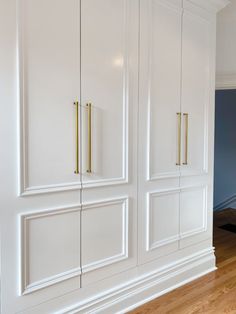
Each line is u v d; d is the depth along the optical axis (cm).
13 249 173
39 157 180
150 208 245
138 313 224
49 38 180
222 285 267
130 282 233
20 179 172
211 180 302
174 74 256
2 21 162
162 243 256
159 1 240
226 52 348
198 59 278
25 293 178
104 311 216
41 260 184
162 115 249
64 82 188
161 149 250
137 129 231
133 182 232
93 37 201
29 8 171
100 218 213
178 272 268
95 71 203
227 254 339
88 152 202
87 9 196
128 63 222
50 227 188
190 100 272
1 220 168
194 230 286
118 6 213
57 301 193
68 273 197
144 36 231
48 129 183
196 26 273
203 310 228
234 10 326
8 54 165
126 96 222
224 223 461
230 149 530
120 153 221
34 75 175
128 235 230
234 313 223
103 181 212
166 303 238
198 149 285
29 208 178
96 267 211
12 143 169
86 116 200
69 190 194
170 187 261
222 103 534
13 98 168
